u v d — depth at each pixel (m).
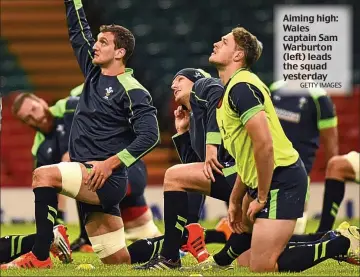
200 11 69.38
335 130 33.12
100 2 69.31
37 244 22.31
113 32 23.78
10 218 50.47
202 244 25.03
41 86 65.50
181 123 25.48
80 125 23.81
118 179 23.38
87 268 22.34
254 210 21.02
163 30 68.25
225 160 23.00
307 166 33.03
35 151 33.41
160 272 20.83
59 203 34.41
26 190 50.62
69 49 67.38
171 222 22.22
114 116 23.56
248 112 20.38
